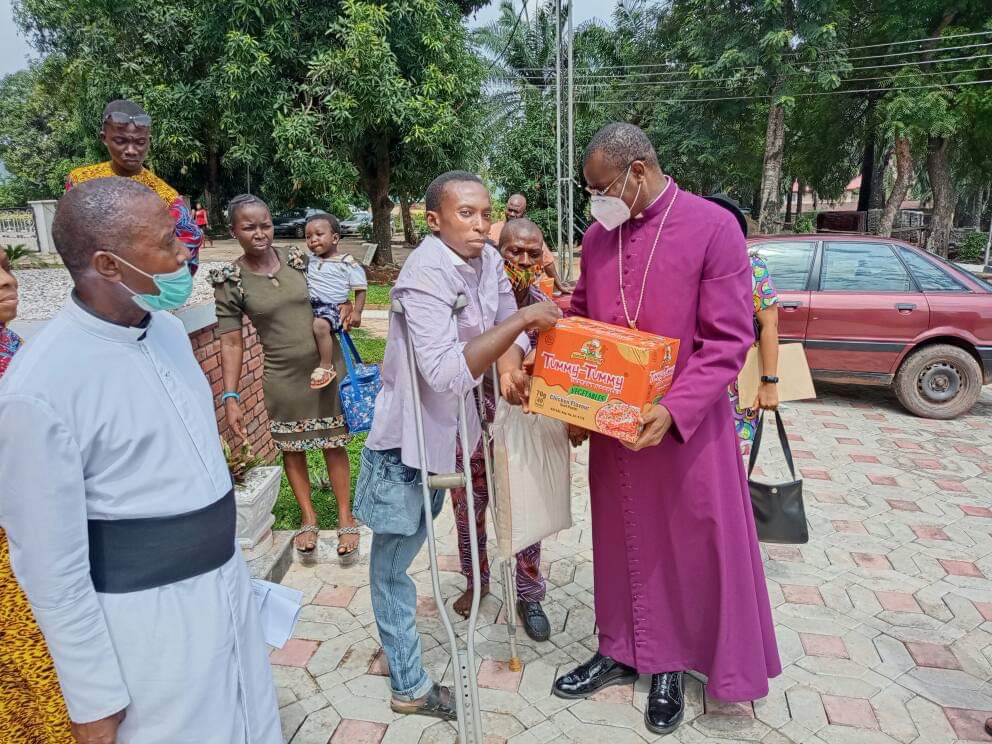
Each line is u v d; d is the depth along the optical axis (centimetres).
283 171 1457
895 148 1741
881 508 432
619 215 231
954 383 609
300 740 244
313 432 349
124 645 148
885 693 266
